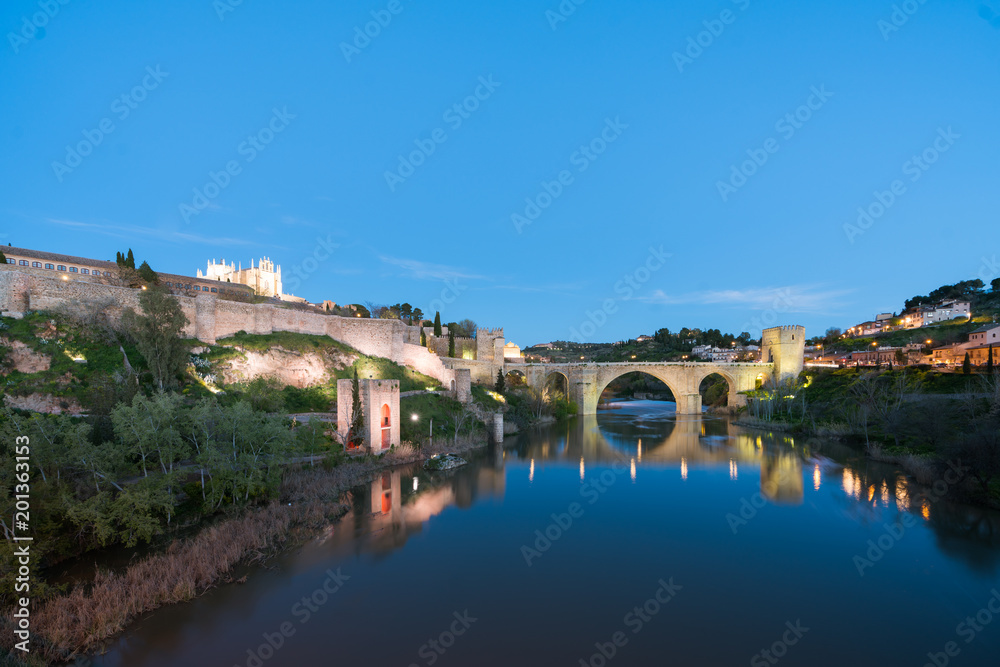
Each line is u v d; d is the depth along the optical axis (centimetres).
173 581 2264
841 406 7688
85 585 2234
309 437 4425
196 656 1856
